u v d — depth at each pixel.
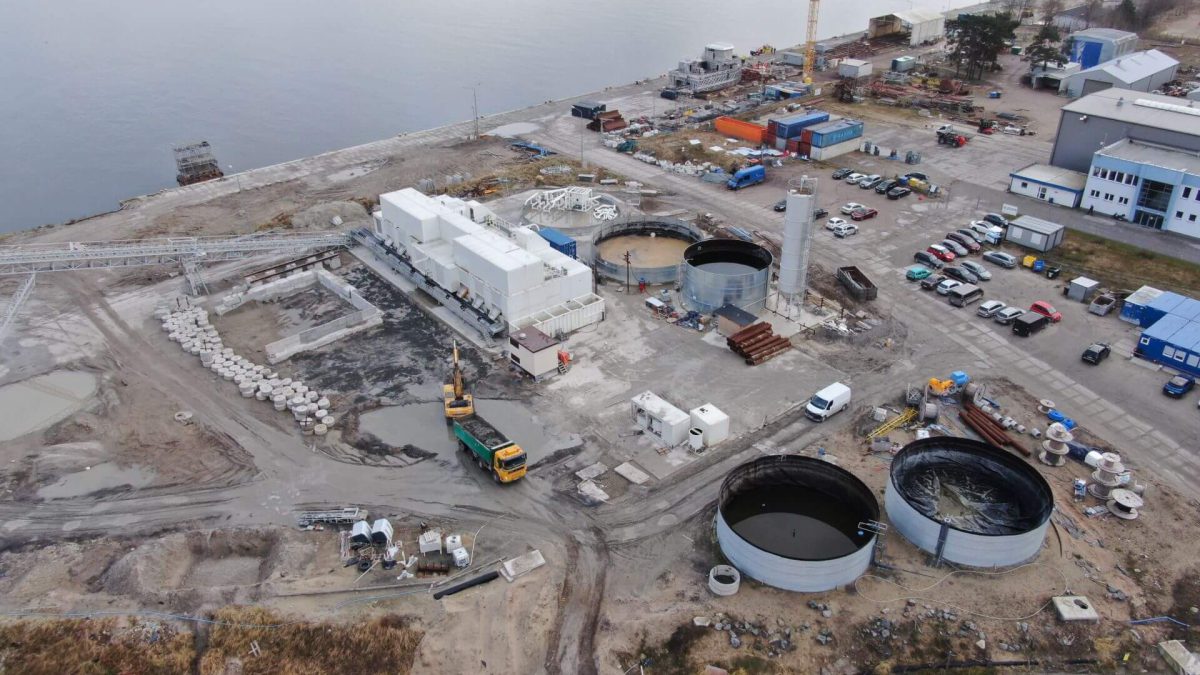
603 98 150.62
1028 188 97.69
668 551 46.56
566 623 42.19
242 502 51.22
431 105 172.62
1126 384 62.09
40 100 178.62
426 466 54.12
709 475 52.66
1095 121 96.00
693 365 65.25
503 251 70.31
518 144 123.25
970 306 74.19
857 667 39.34
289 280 78.56
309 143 149.75
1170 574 44.50
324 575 45.00
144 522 49.81
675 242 87.06
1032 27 196.75
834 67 168.38
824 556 46.00
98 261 76.94
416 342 69.00
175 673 39.97
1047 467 53.06
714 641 40.53
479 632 41.50
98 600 43.59
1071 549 45.69
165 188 127.75
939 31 191.00
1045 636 40.62
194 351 67.75
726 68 154.38
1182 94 130.38
